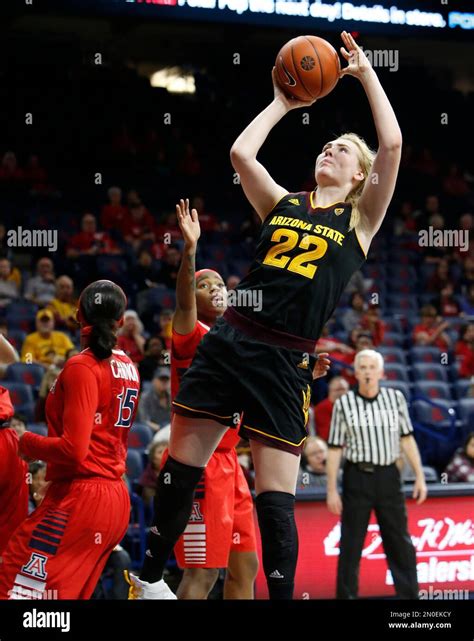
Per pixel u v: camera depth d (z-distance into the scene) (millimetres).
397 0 12391
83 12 11789
